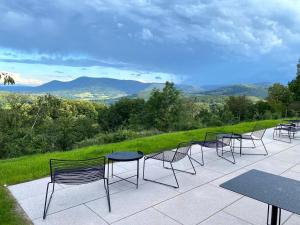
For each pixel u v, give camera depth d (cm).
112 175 452
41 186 412
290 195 218
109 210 328
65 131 1577
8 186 413
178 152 463
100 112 4241
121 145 724
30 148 1257
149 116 3080
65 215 318
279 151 673
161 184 421
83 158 589
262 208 341
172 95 2975
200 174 473
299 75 2533
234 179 255
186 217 315
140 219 310
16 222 300
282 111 2405
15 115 1426
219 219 312
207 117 2728
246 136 659
